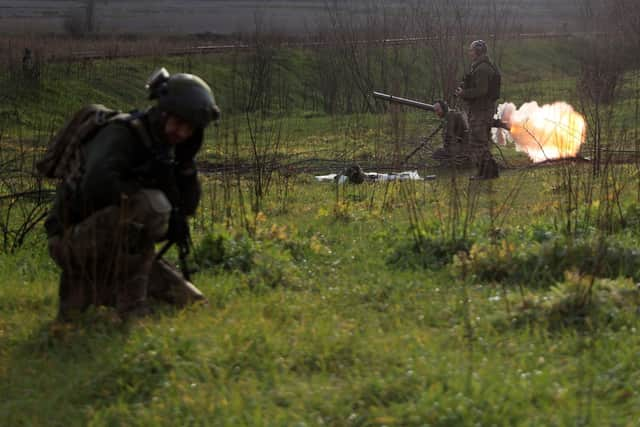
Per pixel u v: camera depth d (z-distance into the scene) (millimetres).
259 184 14523
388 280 8195
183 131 6570
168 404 5297
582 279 7176
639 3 42375
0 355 6410
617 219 10219
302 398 5316
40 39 53469
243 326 6426
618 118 23438
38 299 7922
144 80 48781
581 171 16547
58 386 5695
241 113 45719
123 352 6043
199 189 6988
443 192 15164
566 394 5242
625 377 5637
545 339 6363
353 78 46719
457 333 6523
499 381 5430
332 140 29703
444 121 18484
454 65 28875
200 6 74062
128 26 68125
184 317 6742
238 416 5055
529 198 14195
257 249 8930
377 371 5703
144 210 6586
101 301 6980
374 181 17938
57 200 6895
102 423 5098
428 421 4914
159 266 7242
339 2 63750
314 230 11383
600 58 36188
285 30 65062
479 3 43438
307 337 6273
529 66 61656
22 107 41062
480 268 8398
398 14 50438
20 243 11117
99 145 6598
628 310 6848
